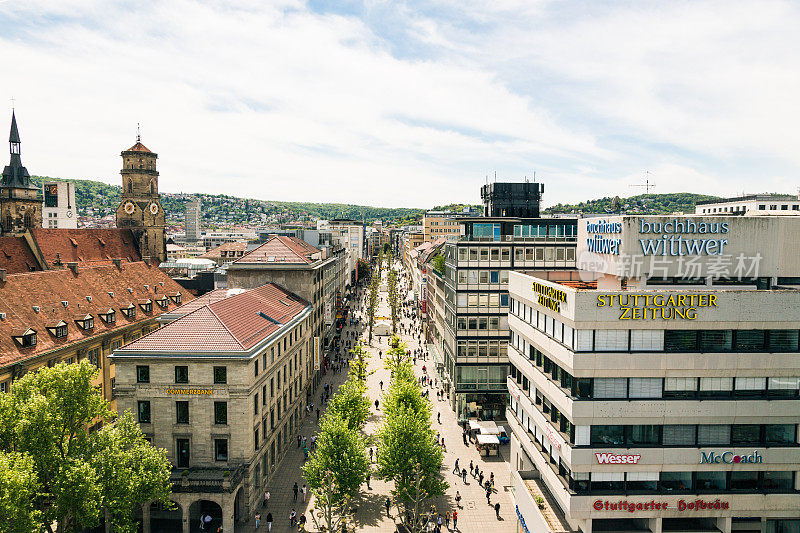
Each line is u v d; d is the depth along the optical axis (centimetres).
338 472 3956
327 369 8981
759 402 2980
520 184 8738
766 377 3006
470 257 6331
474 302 6369
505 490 4869
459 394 6444
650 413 2961
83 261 9300
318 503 3947
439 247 11962
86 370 3503
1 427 3170
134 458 3534
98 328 6012
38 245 8475
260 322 5288
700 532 3058
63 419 3341
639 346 2970
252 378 4419
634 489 3017
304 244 10031
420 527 4141
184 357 4256
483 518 4362
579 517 2970
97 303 6438
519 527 3941
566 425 3167
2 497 2573
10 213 10119
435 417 6756
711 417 2980
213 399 4275
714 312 2945
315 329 7762
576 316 2936
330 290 9900
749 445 3011
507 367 6431
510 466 5172
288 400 5841
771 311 2944
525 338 4084
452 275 6669
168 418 4306
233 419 4269
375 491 4909
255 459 4484
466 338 6394
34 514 2803
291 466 5359
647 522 3131
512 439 4694
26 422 3133
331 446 4028
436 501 4641
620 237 3195
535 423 3884
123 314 6669
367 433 6025
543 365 3622
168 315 5603
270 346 5028
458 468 5234
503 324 6400
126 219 11181
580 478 3006
